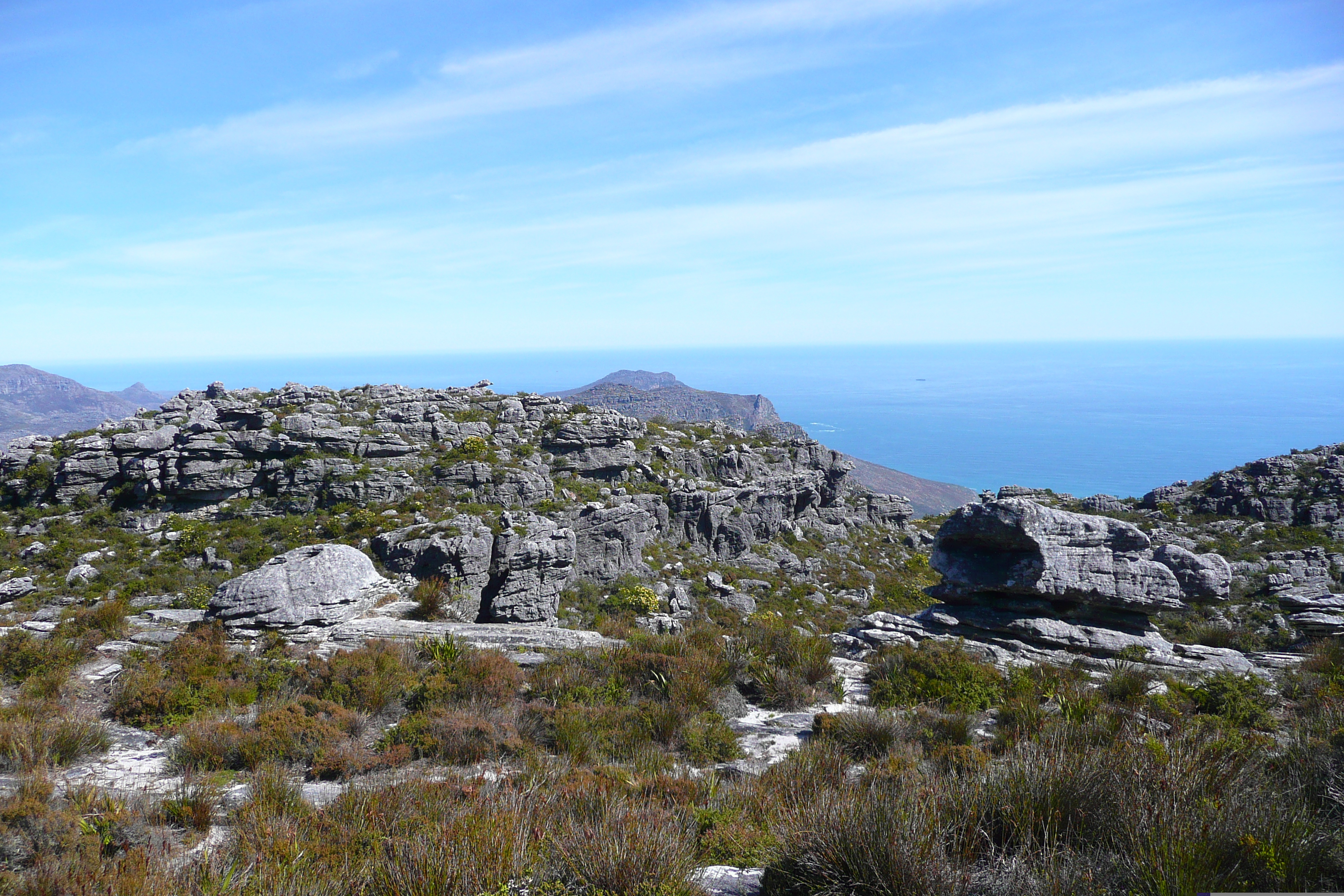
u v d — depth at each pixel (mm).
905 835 5801
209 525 35938
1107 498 65062
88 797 8922
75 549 32250
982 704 14945
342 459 40781
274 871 6758
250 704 14484
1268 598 37312
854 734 12148
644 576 45250
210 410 42906
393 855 6637
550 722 13000
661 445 59344
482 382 63656
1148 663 18922
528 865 6418
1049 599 21453
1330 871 5199
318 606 21406
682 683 14773
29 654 15773
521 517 37906
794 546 59531
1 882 6590
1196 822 5602
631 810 7285
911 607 50375
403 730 12492
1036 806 6430
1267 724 12922
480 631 21141
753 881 6781
